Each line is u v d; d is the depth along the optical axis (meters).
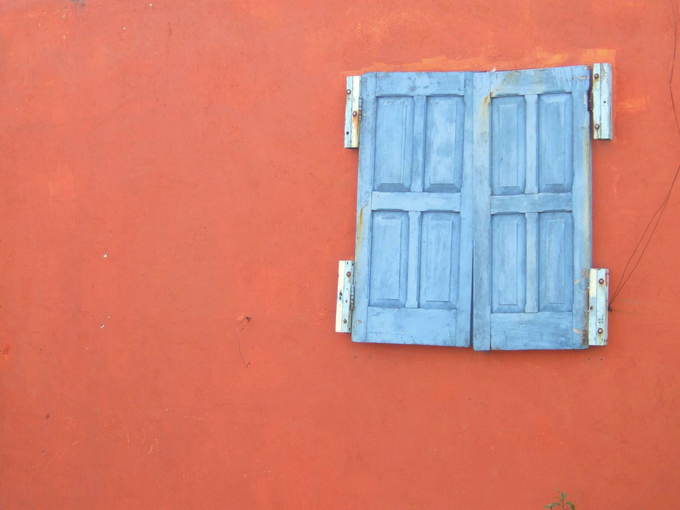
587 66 4.10
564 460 4.11
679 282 4.02
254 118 4.63
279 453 4.49
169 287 4.73
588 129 4.08
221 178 4.67
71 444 4.86
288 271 4.54
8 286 5.05
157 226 4.77
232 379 4.59
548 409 4.15
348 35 4.52
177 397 4.68
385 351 4.37
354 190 4.45
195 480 4.62
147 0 4.85
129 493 4.73
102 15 4.94
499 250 4.15
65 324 4.92
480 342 4.13
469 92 4.24
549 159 4.11
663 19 4.12
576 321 4.03
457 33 4.38
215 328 4.63
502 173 4.17
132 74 4.86
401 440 4.32
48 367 4.94
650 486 4.00
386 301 4.26
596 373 4.09
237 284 4.61
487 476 4.20
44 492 4.90
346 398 4.41
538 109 4.15
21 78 5.07
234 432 4.57
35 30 5.07
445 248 4.22
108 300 4.84
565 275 4.06
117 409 4.78
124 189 4.84
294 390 4.48
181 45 4.78
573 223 4.05
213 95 4.71
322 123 4.52
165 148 4.77
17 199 5.05
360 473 4.36
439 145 4.26
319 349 4.46
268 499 4.50
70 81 4.99
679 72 4.08
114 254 4.84
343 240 4.45
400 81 4.32
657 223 4.06
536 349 4.15
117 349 4.80
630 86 4.13
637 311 4.06
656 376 4.03
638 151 4.10
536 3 4.28
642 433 4.03
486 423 4.22
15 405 5.01
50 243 4.98
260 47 4.64
